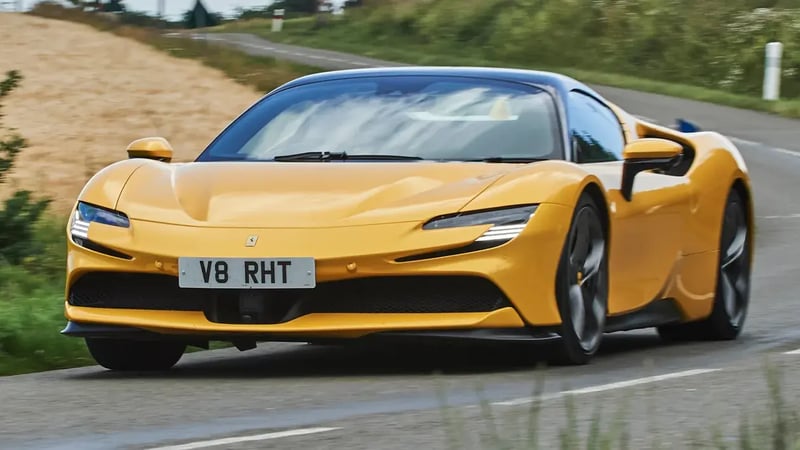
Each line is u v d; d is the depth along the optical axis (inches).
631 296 478.3
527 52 2881.4
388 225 411.5
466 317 409.1
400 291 411.8
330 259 405.7
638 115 1797.5
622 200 471.2
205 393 378.0
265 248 408.8
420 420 317.1
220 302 415.2
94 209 438.9
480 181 430.0
